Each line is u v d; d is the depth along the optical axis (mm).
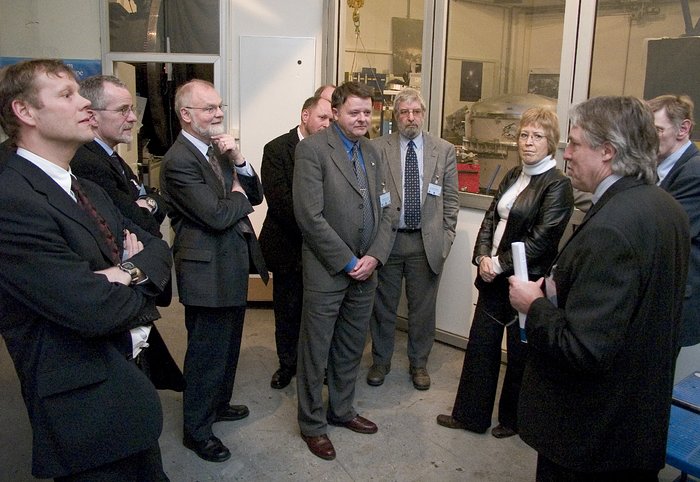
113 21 4359
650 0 2762
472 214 3570
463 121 3650
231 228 2393
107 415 1447
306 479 2369
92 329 1367
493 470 2469
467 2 3498
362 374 3367
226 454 2486
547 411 1444
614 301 1274
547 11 3195
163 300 2160
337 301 2465
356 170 2482
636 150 1354
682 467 1654
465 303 3674
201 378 2461
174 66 5020
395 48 4758
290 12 4336
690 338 2184
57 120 1383
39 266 1315
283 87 4383
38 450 1417
